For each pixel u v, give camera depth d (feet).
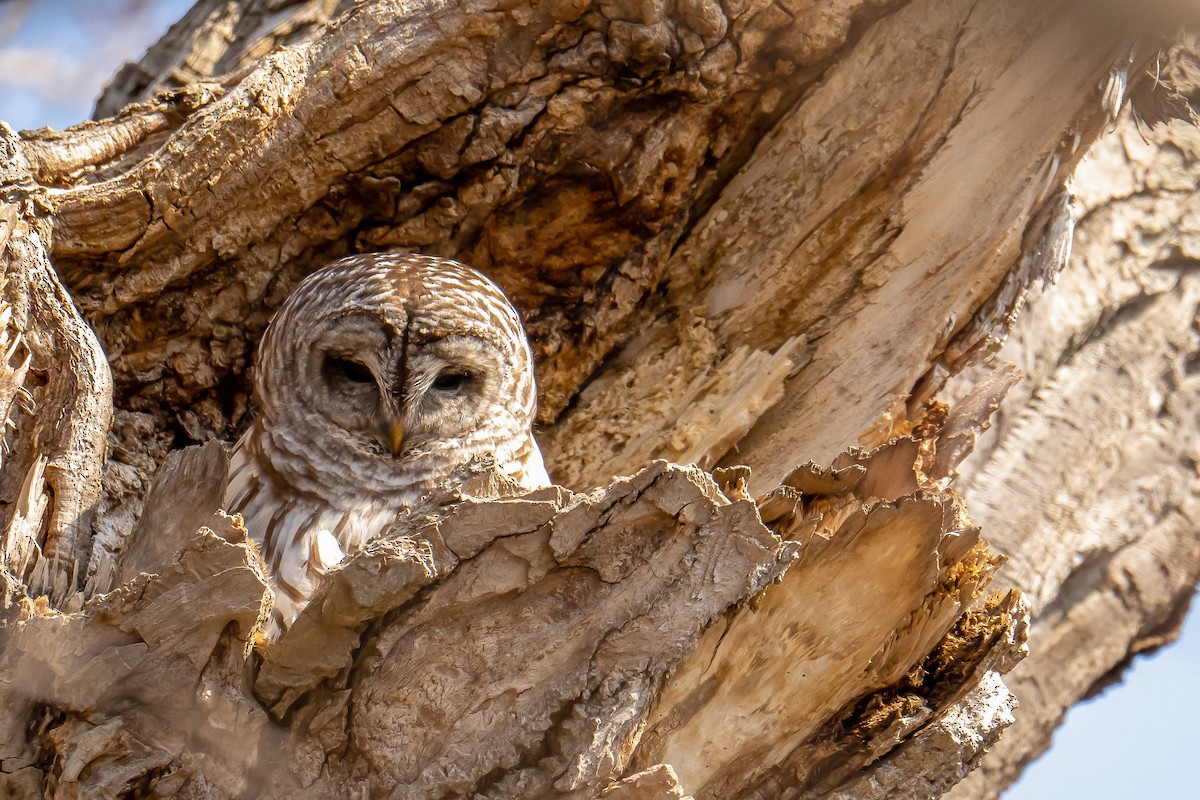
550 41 30.66
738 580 20.42
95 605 18.92
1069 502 39.65
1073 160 32.30
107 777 18.70
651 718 21.40
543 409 34.99
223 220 31.09
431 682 19.94
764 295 34.09
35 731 19.29
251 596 18.63
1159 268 43.01
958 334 32.83
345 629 19.29
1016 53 32.01
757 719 22.75
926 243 32.81
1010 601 25.59
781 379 33.04
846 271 33.53
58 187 29.96
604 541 19.95
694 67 31.24
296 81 30.32
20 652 18.71
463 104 30.89
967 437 31.12
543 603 20.18
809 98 32.89
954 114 32.48
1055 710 38.96
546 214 33.32
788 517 21.98
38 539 25.50
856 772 23.63
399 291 29.60
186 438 33.68
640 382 34.60
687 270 34.60
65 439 26.68
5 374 26.30
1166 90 34.24
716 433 32.83
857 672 23.02
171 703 19.11
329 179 31.45
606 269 34.40
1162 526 40.34
